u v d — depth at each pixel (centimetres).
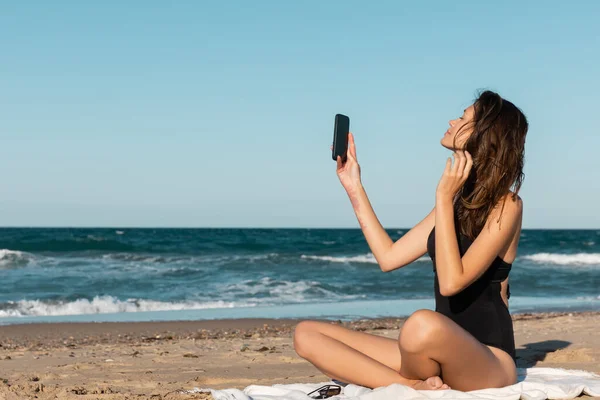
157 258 2920
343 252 3816
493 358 320
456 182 311
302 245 4228
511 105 329
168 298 1725
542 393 328
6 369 603
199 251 3566
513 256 336
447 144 347
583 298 1822
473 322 331
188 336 1050
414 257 368
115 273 2366
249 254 3378
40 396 412
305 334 356
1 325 1208
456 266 308
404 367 328
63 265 2653
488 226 317
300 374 538
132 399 397
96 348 862
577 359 528
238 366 602
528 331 828
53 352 802
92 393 430
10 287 1966
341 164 388
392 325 1139
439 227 312
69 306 1513
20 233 6109
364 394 317
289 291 1903
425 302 1666
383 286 2072
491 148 320
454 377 318
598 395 346
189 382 494
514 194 323
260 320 1270
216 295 1805
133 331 1127
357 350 356
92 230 7456
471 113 338
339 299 1753
